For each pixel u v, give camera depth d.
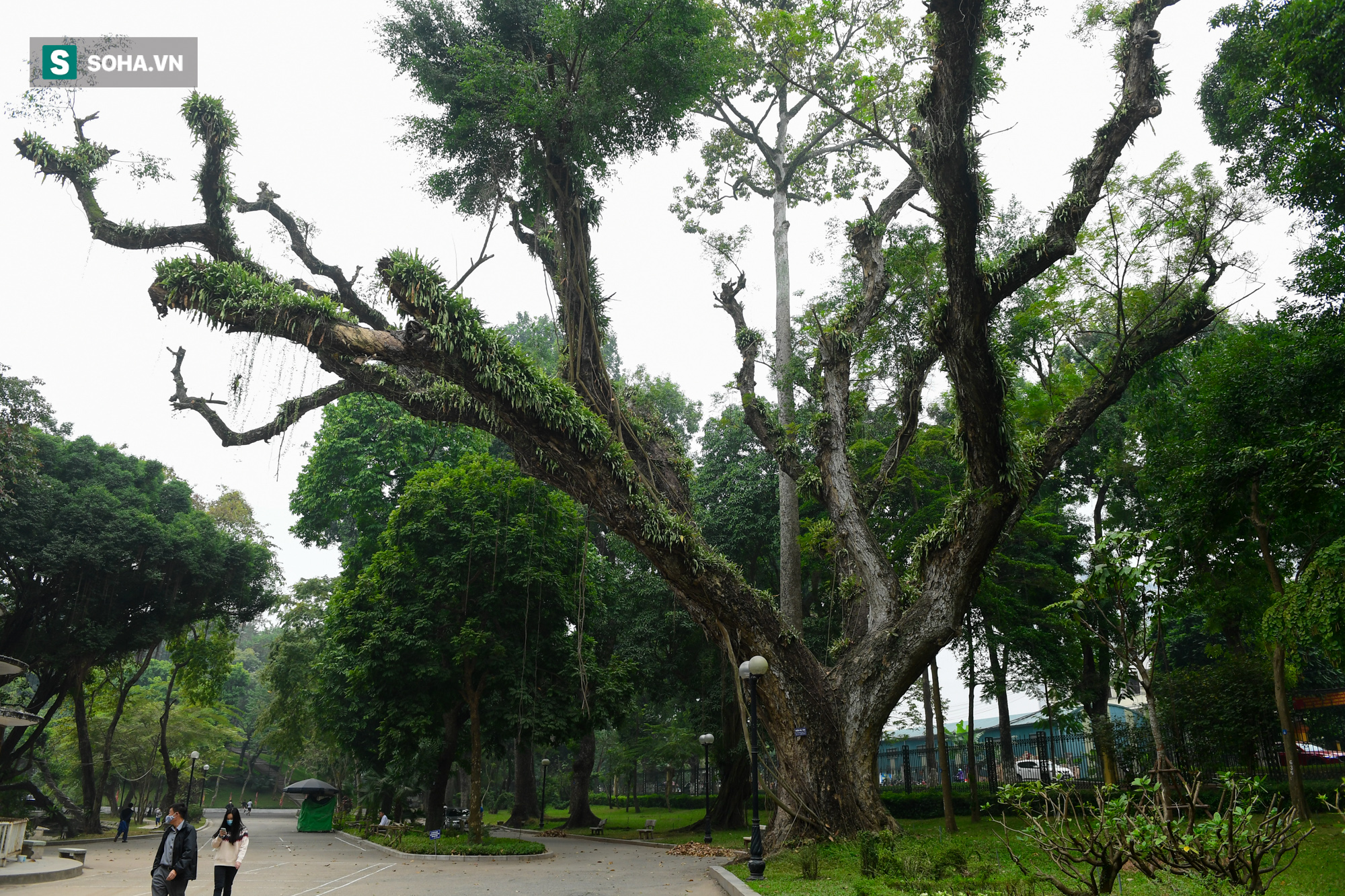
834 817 15.70
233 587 31.42
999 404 15.14
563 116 17.31
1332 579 10.35
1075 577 24.56
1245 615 17.48
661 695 29.92
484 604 21.77
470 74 17.86
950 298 14.49
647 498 16.84
